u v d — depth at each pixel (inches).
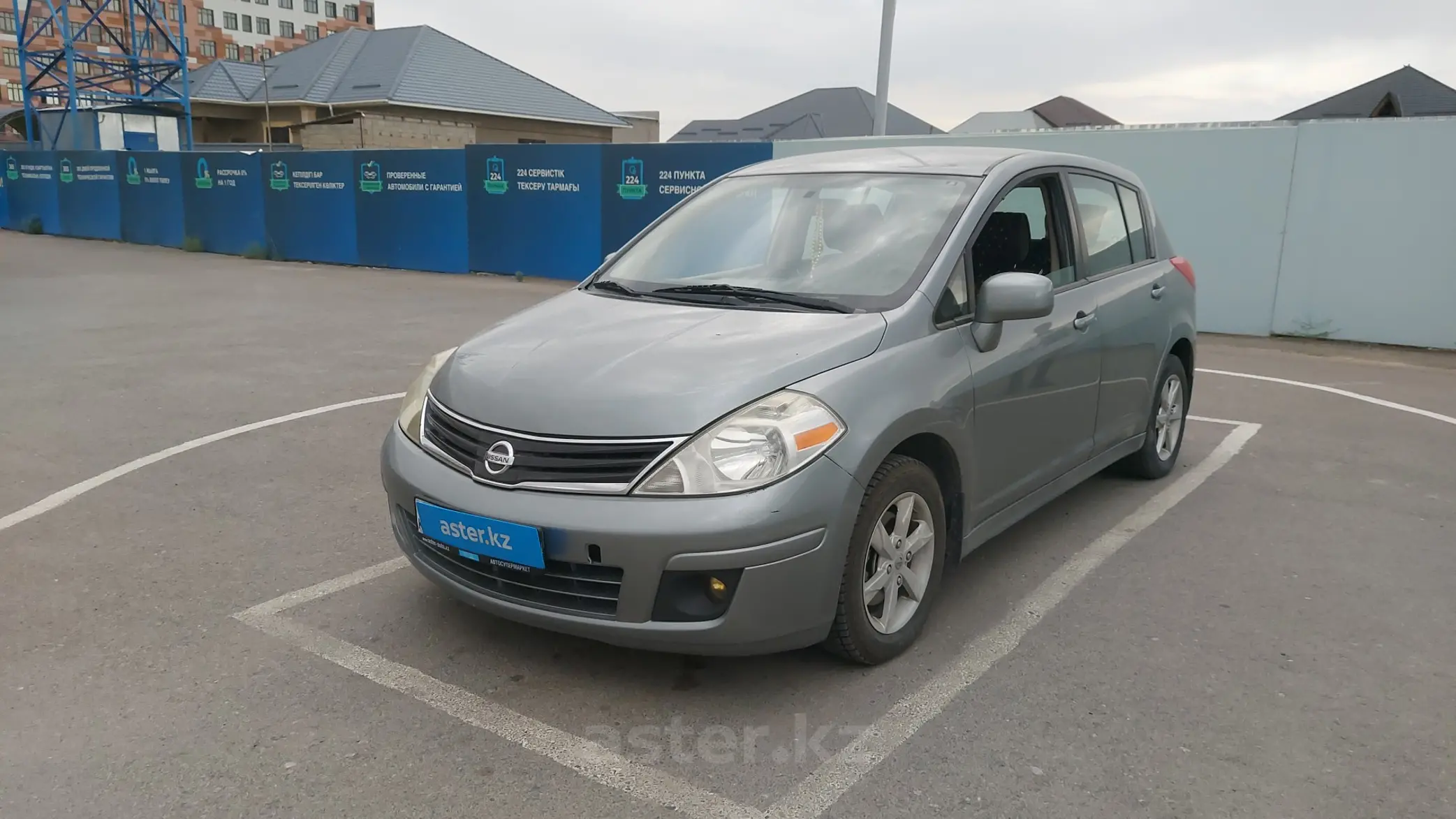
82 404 287.4
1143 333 195.3
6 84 3464.6
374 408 284.8
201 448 241.1
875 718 122.3
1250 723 121.9
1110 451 192.7
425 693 128.0
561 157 621.3
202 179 868.6
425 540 134.3
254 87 1927.9
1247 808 105.4
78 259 800.3
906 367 132.6
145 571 166.4
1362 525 192.4
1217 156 415.5
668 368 125.0
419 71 1763.0
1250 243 417.1
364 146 1316.4
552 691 128.6
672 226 177.6
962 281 148.0
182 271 709.3
